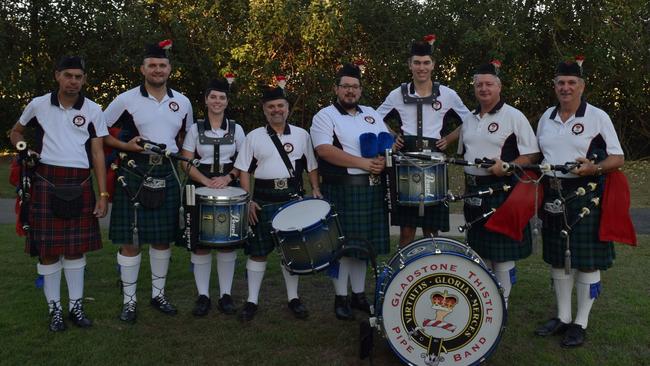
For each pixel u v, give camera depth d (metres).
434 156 3.51
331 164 3.94
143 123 3.90
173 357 3.38
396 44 13.98
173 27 12.79
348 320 3.99
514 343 3.58
